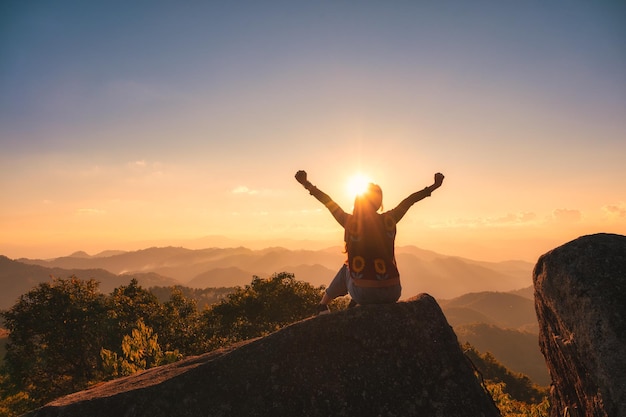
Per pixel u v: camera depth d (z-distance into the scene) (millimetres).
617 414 3764
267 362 3816
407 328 3953
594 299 4152
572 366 4566
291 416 3604
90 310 37469
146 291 45906
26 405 31297
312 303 44438
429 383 3779
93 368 36906
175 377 3730
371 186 4254
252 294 44875
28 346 35688
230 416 3562
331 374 3766
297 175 4316
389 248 4172
